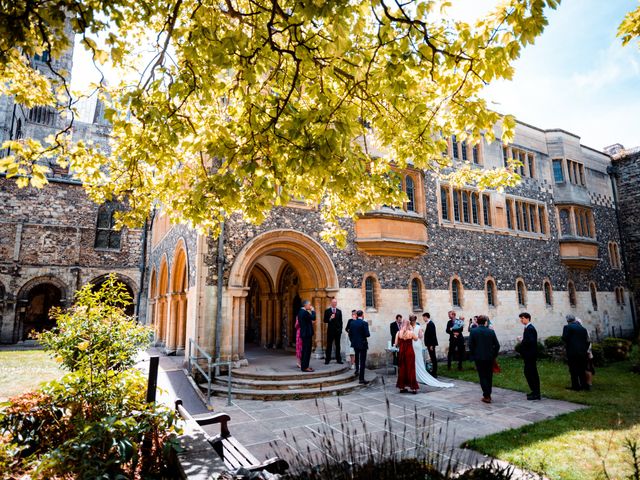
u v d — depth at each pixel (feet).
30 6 10.80
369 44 15.15
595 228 68.44
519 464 14.38
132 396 14.07
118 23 11.79
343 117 12.52
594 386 28.84
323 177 12.92
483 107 12.47
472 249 50.21
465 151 52.70
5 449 10.98
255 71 12.66
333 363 34.19
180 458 9.89
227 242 32.55
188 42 12.79
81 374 13.73
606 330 65.77
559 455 15.23
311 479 7.80
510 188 57.57
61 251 64.34
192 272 33.47
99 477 9.68
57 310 15.62
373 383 31.12
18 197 62.95
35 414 12.80
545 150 65.26
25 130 93.30
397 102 14.01
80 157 18.04
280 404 25.07
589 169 70.95
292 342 45.60
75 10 10.99
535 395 25.25
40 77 16.79
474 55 11.50
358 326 31.12
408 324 28.84
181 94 13.25
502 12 11.59
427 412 22.66
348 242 39.50
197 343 30.07
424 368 31.09
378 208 40.50
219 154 14.10
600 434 17.69
